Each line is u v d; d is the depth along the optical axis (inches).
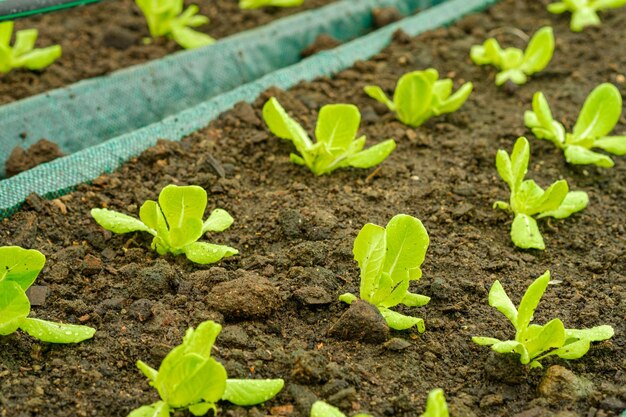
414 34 57.8
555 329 36.9
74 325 37.9
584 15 59.0
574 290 40.9
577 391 37.0
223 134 47.8
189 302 39.4
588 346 37.9
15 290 36.7
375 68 53.8
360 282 39.9
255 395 35.9
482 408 36.8
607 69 54.5
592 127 47.0
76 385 36.6
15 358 37.3
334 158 45.3
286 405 36.4
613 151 46.8
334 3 62.8
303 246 41.3
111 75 51.8
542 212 43.7
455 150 48.0
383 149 45.1
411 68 54.4
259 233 42.6
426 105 48.7
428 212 44.1
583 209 45.1
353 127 44.6
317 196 44.5
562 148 47.9
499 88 53.2
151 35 58.3
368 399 36.6
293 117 49.2
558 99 52.2
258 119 48.6
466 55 56.1
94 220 42.8
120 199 44.0
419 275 38.4
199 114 48.6
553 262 42.3
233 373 36.9
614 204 45.6
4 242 41.3
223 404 36.3
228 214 42.2
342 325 38.3
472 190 45.3
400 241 38.2
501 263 41.8
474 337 37.7
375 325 38.1
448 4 61.6
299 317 39.2
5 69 52.6
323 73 53.1
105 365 37.3
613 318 39.9
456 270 41.4
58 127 49.5
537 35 53.0
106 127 50.8
